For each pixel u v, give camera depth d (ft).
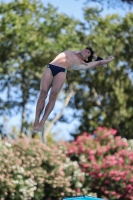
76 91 481.87
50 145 246.06
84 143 252.83
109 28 446.60
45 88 124.36
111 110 481.46
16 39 402.72
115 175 241.96
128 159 250.16
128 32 456.86
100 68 466.29
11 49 406.82
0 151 222.28
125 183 244.01
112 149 256.93
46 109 123.85
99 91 482.28
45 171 227.81
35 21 411.75
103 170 243.81
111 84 472.03
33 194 222.89
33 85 477.77
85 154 248.73
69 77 459.73
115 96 467.93
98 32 445.37
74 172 238.48
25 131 474.08
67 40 406.41
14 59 410.52
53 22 413.59
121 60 469.57
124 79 474.90
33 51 404.57
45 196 230.07
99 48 447.01
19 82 464.24
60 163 232.73
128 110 485.15
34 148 231.30
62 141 255.91
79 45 410.11
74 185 237.86
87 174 243.40
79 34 447.83
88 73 467.93
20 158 226.79
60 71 125.18
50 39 417.90
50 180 228.43
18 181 218.79
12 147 232.32
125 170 245.45
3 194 215.10
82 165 245.45
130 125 485.15
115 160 246.47
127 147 258.16
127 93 477.36
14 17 399.44
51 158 230.68
